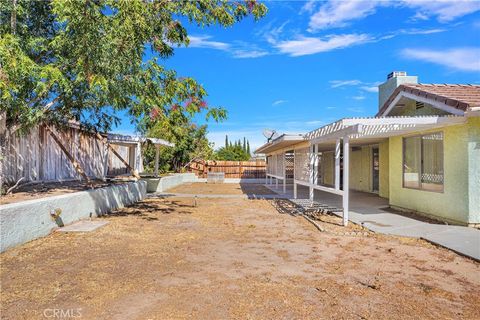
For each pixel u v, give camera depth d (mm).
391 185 11688
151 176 20109
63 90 8609
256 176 29938
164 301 4090
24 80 7359
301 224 9172
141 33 8523
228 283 4695
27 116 8375
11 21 8383
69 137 15086
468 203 8172
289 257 6020
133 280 4797
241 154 38500
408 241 7172
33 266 5379
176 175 23781
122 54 8273
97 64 7906
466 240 6930
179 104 10453
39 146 12836
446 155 8844
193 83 10273
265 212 11422
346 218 8734
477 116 8102
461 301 4141
